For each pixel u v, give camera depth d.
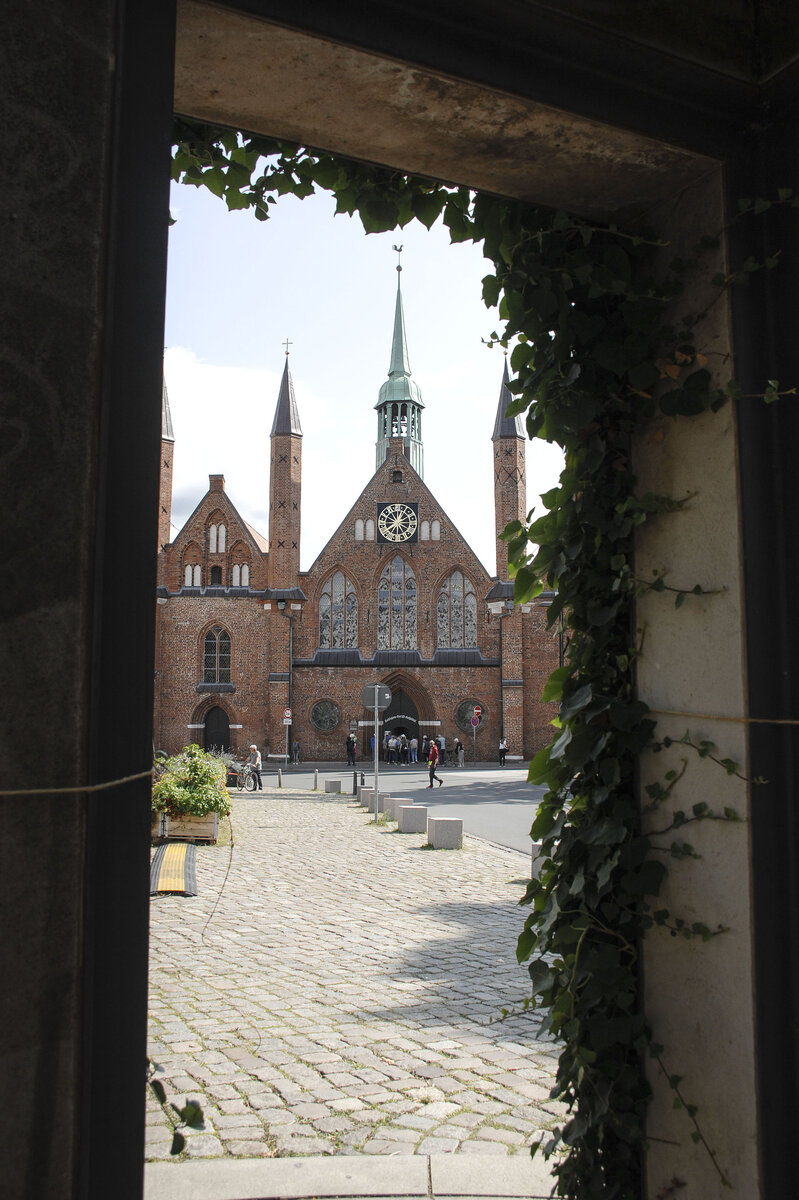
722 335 2.24
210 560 46.66
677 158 2.26
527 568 2.73
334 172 2.61
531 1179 3.11
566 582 2.63
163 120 1.60
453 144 2.24
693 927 2.22
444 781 33.44
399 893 10.34
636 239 2.45
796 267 2.20
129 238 1.53
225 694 45.50
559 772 2.59
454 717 46.06
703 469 2.27
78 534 1.41
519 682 45.44
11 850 1.33
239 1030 5.33
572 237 2.63
